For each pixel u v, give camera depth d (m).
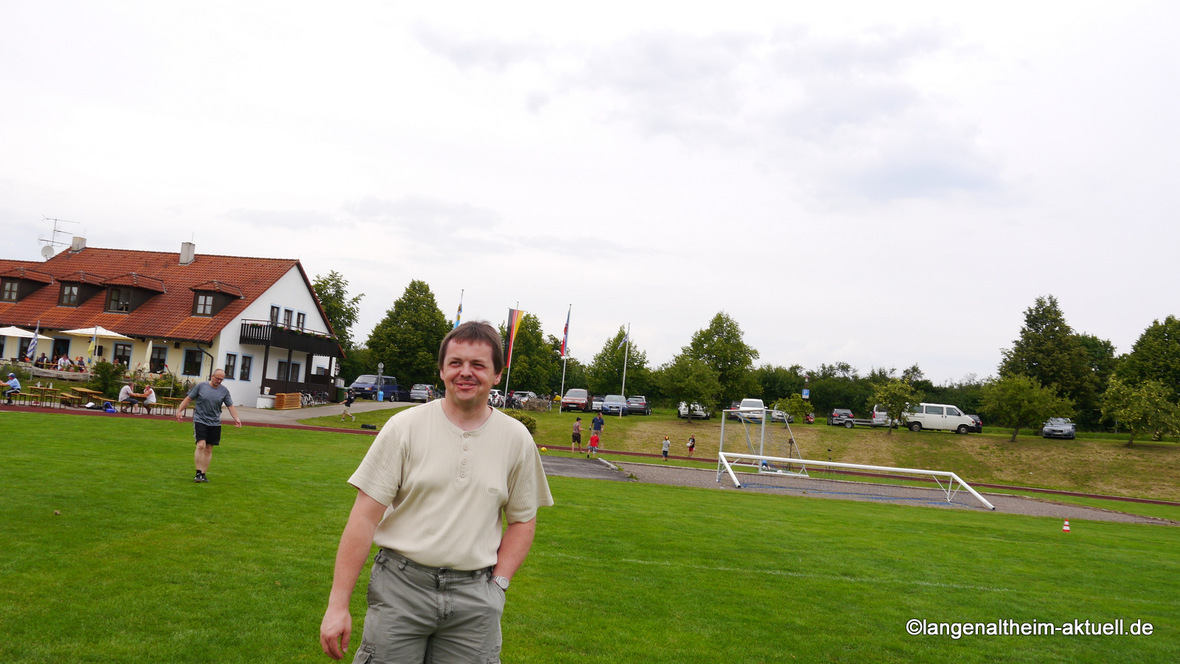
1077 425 63.50
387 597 3.00
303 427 31.81
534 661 5.63
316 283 71.88
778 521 14.87
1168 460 41.00
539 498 3.39
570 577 8.38
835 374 103.31
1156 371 58.62
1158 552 14.47
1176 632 7.84
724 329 60.12
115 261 50.03
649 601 7.58
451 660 3.09
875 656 6.37
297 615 6.18
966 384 91.31
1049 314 63.88
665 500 17.34
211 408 12.73
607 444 42.41
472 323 3.20
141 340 42.56
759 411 33.72
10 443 15.72
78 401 29.73
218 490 12.09
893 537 13.62
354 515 2.98
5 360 40.62
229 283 45.66
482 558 3.07
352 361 73.56
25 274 45.88
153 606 6.09
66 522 8.75
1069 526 18.30
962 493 28.75
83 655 5.00
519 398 56.72
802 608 7.78
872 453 43.25
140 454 15.84
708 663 5.88
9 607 5.79
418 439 3.06
